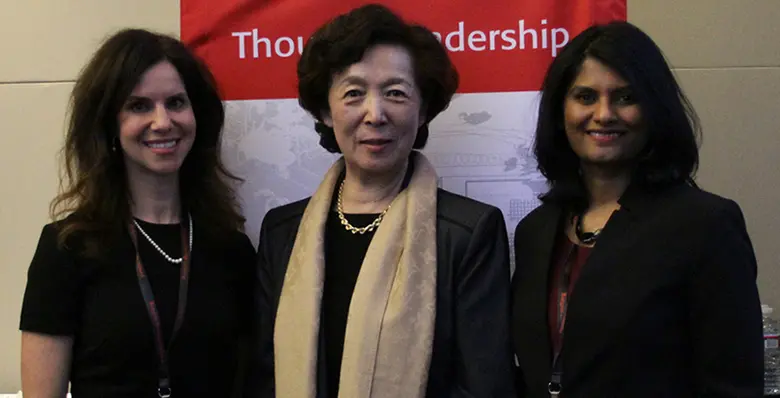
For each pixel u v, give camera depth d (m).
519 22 2.07
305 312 1.50
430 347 1.43
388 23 1.53
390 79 1.51
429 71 1.57
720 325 1.25
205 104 1.77
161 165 1.62
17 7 2.20
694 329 1.28
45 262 1.55
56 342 1.53
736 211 1.30
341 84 1.54
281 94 2.12
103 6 2.20
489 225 1.54
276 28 2.11
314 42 1.59
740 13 2.17
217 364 1.65
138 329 1.55
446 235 1.53
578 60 1.41
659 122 1.34
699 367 1.29
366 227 1.59
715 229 1.27
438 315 1.48
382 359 1.42
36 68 2.21
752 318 1.26
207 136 1.80
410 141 1.57
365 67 1.51
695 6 2.17
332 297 1.55
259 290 1.70
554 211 1.55
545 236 1.52
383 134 1.51
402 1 2.09
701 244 1.27
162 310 1.59
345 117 1.54
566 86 1.45
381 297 1.47
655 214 1.35
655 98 1.34
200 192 1.80
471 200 1.60
